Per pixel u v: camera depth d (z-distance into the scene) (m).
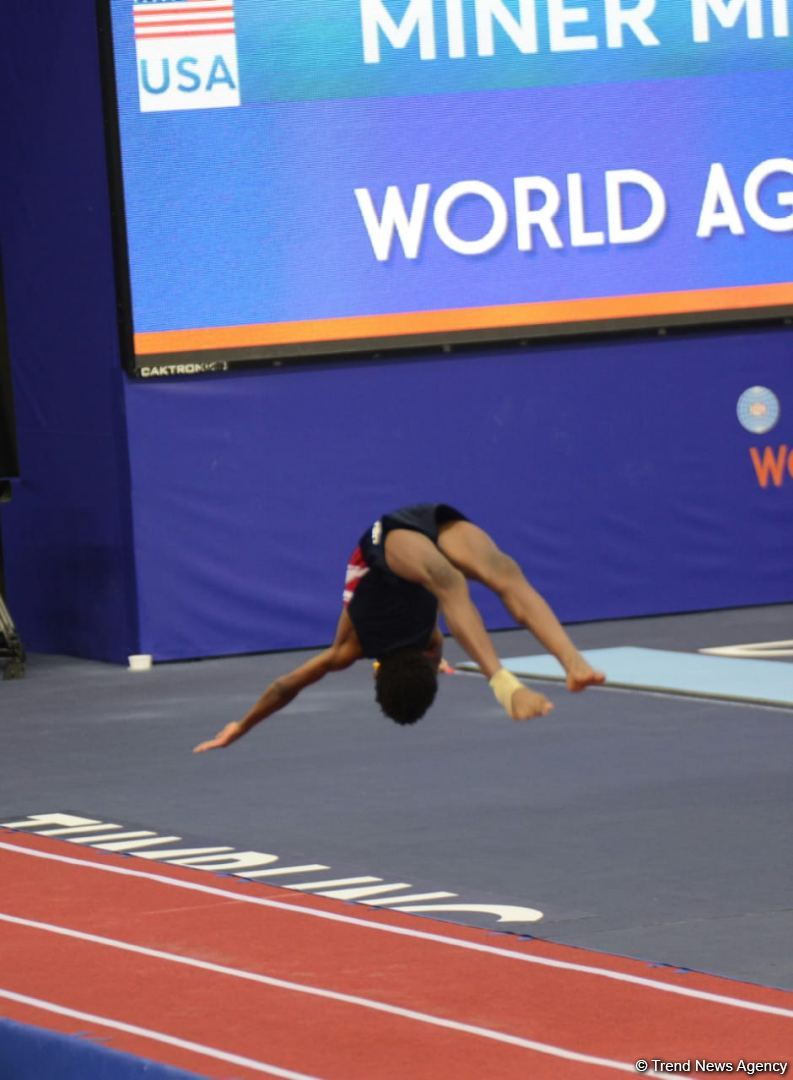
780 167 22.98
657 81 22.50
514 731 16.73
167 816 13.90
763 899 10.88
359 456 22.03
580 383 22.72
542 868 11.85
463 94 21.91
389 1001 9.05
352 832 13.11
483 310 22.19
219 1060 8.28
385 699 9.95
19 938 10.52
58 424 22.31
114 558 21.61
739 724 16.58
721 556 23.39
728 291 22.95
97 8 20.70
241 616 21.78
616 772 14.81
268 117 21.33
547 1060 8.09
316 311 21.66
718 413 23.23
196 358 21.31
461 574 9.39
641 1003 8.87
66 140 21.52
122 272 20.95
